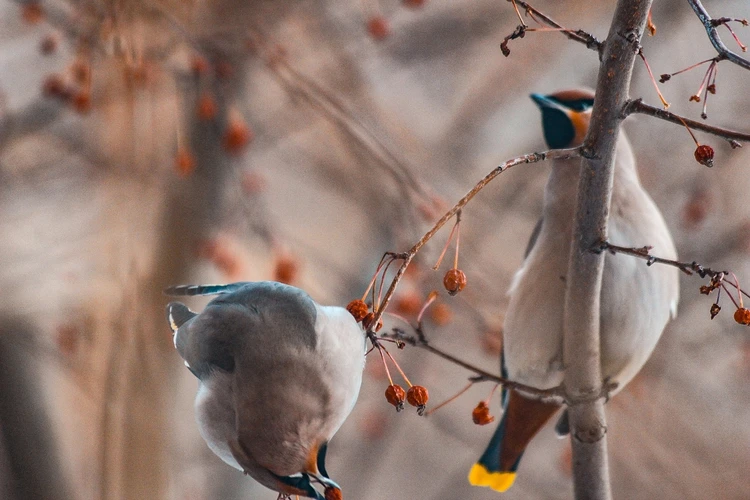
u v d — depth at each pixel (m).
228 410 6.58
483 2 14.59
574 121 9.34
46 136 12.32
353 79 13.00
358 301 6.92
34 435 10.94
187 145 11.35
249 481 13.92
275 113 12.66
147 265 11.25
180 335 7.34
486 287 12.20
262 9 11.31
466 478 16.52
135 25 10.64
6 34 13.27
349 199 13.34
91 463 11.46
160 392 10.92
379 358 14.39
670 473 14.05
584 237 6.94
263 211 12.16
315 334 6.53
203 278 12.23
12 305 11.88
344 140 11.80
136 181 11.45
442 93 15.43
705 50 15.23
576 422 7.64
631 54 6.35
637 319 8.67
